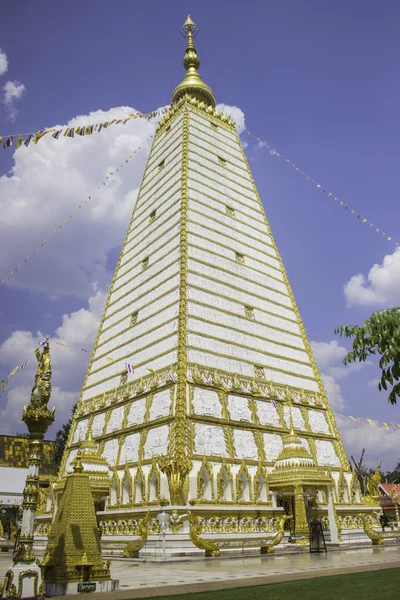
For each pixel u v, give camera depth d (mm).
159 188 51750
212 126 56281
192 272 40312
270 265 49156
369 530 33406
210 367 36281
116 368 43000
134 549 26562
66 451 44000
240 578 15953
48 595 12891
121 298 48469
